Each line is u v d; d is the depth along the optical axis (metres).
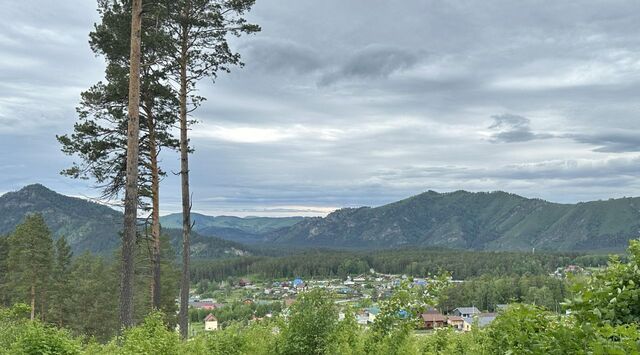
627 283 4.52
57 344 11.73
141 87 19.47
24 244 46.41
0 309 20.80
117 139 20.78
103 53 19.97
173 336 11.27
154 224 21.33
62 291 48.47
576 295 4.12
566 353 3.62
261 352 10.92
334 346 9.33
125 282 14.63
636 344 3.22
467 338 9.67
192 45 20.41
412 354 8.48
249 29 20.30
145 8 15.84
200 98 20.62
